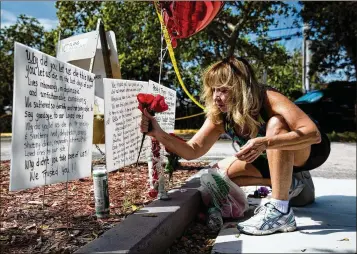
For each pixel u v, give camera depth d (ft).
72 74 7.00
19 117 5.75
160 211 7.56
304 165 8.76
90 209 8.44
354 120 39.75
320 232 8.11
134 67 47.91
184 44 40.50
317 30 45.60
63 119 6.75
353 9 37.63
